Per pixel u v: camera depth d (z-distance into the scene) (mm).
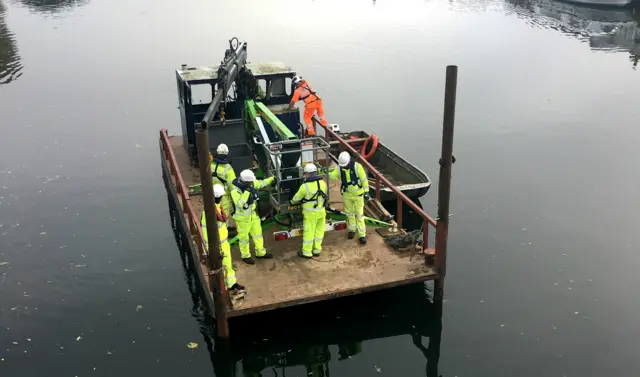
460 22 39844
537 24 38375
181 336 9547
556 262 11578
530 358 8961
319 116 14758
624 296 10438
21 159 17156
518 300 10391
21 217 13625
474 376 8625
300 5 50188
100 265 11695
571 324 9734
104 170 16516
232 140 11977
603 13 41812
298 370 8820
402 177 14391
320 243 10023
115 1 53438
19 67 28594
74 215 13820
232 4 51406
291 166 10359
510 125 19938
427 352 9125
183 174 13312
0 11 46344
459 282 10969
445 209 9195
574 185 15109
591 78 25453
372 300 10250
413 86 24922
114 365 8891
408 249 10219
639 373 8578
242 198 9359
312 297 8938
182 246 12461
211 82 12977
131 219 13672
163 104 22797
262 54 30750
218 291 8508
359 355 9109
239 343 9289
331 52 31188
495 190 14930
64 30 38438
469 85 24875
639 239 12336
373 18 42438
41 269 11539
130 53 31609
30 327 9805
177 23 41469
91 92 24375
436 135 19359
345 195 10227
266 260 9906
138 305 10406
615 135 18797
